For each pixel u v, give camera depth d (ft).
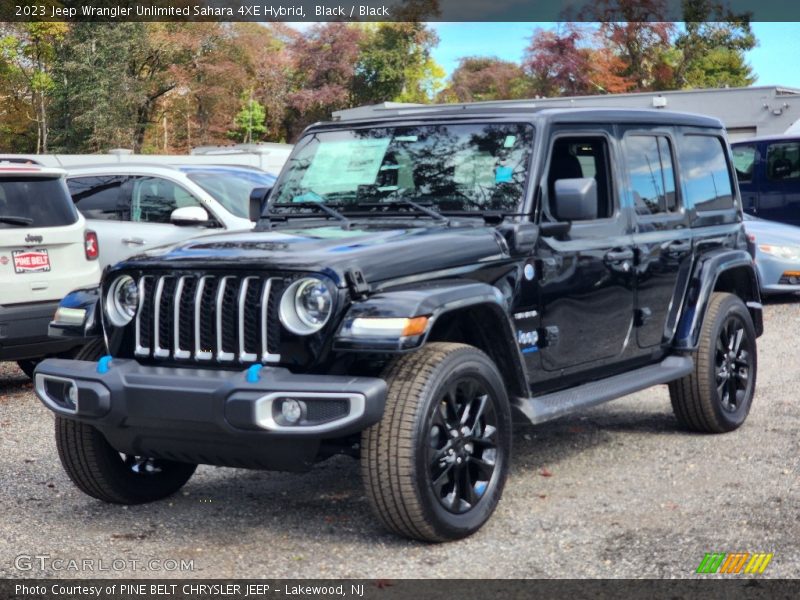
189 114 188.34
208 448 14.74
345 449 15.11
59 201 28.25
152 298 15.29
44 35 146.30
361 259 14.46
